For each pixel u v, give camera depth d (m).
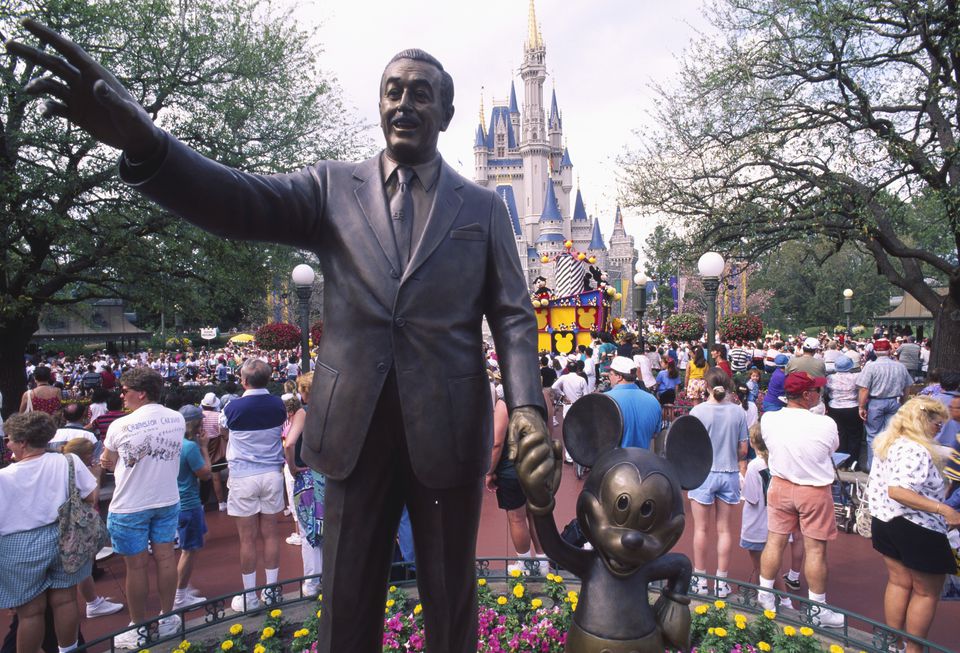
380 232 1.76
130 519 4.23
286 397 5.49
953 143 9.87
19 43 1.22
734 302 40.38
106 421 6.86
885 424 8.03
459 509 1.82
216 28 12.62
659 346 20.70
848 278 49.28
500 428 5.01
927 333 36.25
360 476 1.77
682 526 2.15
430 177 1.85
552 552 2.30
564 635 3.70
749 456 5.95
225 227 1.63
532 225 100.38
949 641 4.28
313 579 4.85
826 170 10.87
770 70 11.38
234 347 35.59
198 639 4.03
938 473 3.71
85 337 36.12
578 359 12.60
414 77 1.75
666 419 9.65
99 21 11.13
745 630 3.81
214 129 13.00
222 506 7.93
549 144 103.25
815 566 4.43
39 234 11.67
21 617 3.66
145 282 12.96
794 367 8.16
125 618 4.86
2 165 10.70
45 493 3.70
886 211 11.01
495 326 1.92
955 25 9.24
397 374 1.70
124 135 1.35
